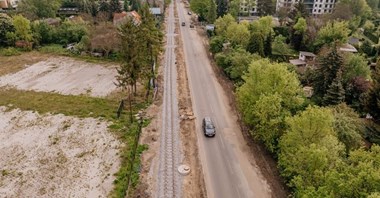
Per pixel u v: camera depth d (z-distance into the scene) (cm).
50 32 7500
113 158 3194
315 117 2623
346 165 2250
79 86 5019
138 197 2645
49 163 3133
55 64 6097
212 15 9212
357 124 3412
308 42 7038
